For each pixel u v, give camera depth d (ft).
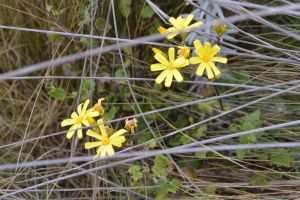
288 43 1.74
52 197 1.70
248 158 1.57
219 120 1.64
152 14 1.71
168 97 1.74
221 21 1.29
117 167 1.66
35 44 1.90
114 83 1.73
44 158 1.78
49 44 1.85
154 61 1.80
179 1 1.79
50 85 1.75
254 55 1.44
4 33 1.92
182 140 1.59
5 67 1.94
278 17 1.83
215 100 1.61
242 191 1.53
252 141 1.44
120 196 1.60
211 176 1.61
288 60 1.43
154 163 1.59
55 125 1.82
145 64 1.81
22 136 1.83
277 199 1.47
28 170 1.67
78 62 1.82
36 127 1.81
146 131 1.68
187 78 1.73
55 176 1.73
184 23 1.35
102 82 1.73
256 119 1.50
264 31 1.84
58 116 1.81
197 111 1.68
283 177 1.56
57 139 1.83
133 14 1.82
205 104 1.56
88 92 1.72
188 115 1.69
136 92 1.78
